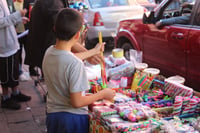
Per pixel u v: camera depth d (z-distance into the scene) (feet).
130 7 25.61
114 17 24.80
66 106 6.91
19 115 13.26
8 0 14.37
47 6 11.57
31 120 12.80
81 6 13.66
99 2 25.54
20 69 18.42
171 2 14.32
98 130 7.60
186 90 8.93
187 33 11.81
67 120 6.85
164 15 14.56
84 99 6.67
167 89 9.69
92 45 25.79
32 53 12.74
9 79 13.71
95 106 7.98
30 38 12.67
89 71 10.41
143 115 7.50
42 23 11.84
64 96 6.82
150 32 14.35
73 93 6.46
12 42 13.14
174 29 12.56
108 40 25.22
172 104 8.96
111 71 10.62
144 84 10.41
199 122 7.41
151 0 31.19
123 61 11.09
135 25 15.87
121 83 10.50
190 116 8.42
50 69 6.70
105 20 24.67
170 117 8.02
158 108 8.61
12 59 13.42
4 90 13.93
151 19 14.42
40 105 14.35
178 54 12.44
